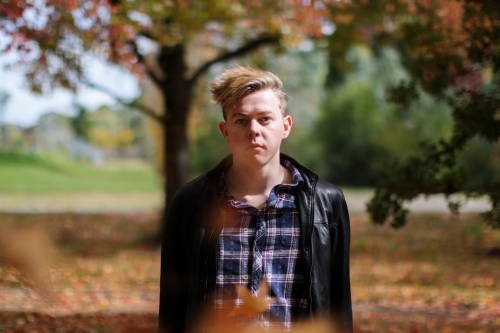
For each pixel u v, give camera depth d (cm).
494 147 3147
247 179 250
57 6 1118
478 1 682
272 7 1320
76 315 622
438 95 790
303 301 240
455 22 791
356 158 4341
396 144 4041
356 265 1516
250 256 241
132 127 7144
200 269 241
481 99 749
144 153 7300
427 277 1294
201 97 1950
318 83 5175
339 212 256
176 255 256
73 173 5544
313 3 1306
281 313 234
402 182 799
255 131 244
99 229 2117
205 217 245
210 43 1775
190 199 250
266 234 242
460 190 778
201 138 4691
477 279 1259
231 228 243
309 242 243
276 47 1595
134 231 2109
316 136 4531
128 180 5628
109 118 6888
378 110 4344
